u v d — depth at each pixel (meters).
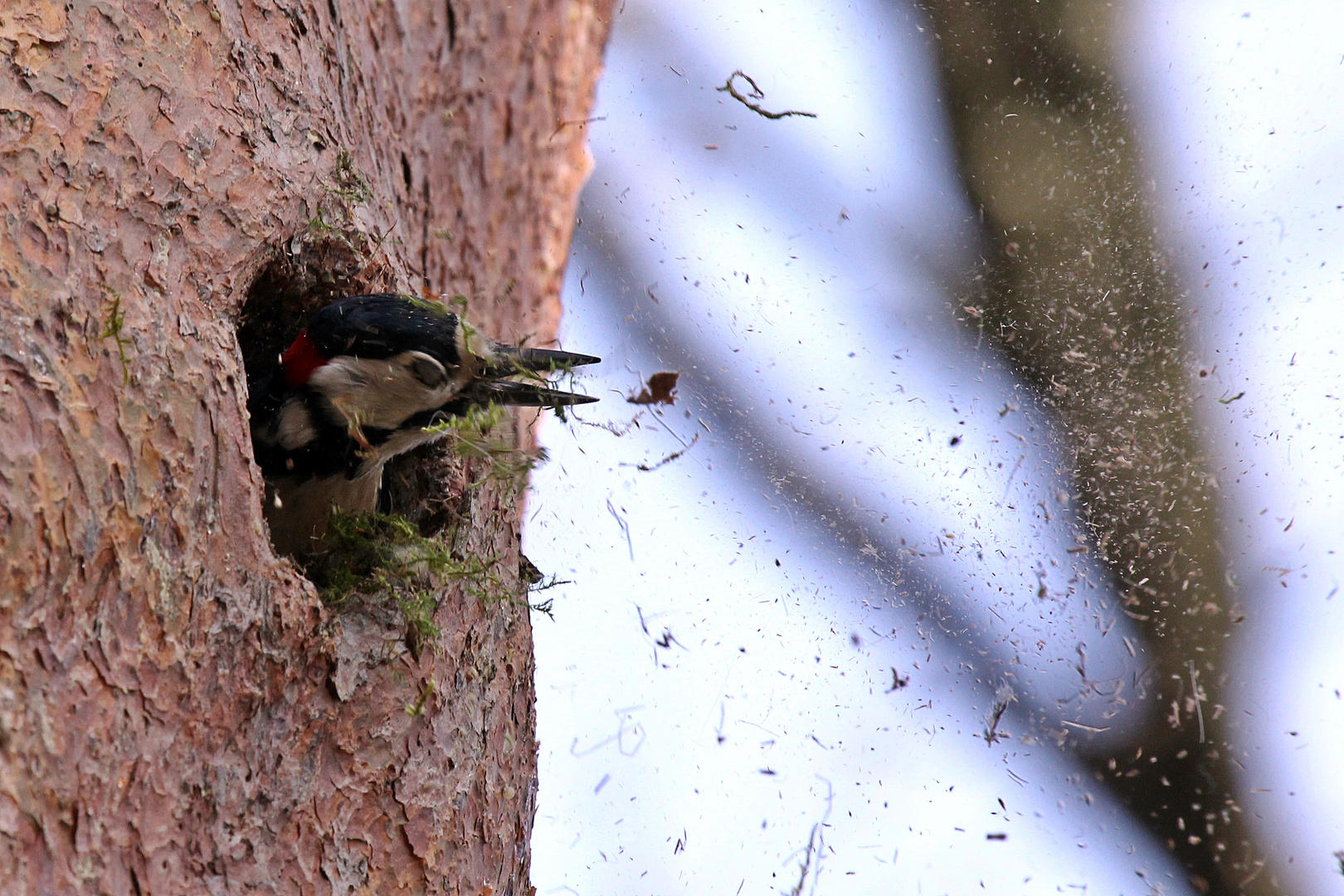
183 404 5.90
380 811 6.38
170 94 6.47
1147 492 11.55
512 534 8.48
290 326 7.83
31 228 5.73
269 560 6.05
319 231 7.25
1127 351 11.97
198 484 5.87
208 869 5.60
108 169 6.11
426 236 9.46
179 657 5.61
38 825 4.98
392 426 7.61
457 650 7.14
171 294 6.11
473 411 7.66
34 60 6.06
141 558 5.55
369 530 7.13
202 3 6.81
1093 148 12.56
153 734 5.46
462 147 10.08
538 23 11.26
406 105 9.32
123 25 6.41
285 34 7.38
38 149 5.90
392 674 6.54
